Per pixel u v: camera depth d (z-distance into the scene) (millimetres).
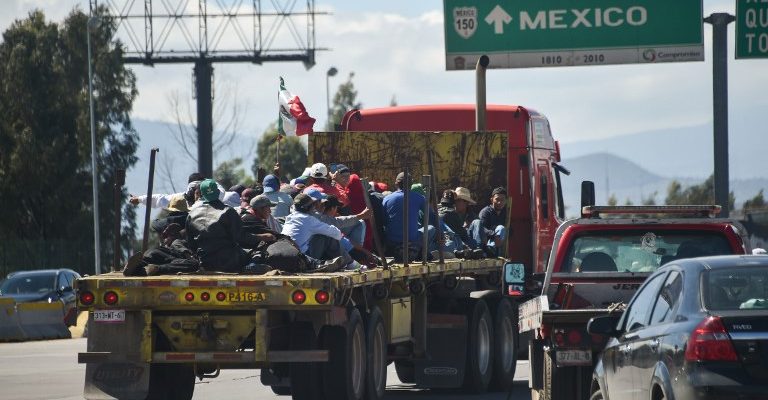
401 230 48312
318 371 39812
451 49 85438
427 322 49938
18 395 51562
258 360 37094
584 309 35969
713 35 82062
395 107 65938
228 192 50438
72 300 110250
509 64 85438
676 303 26609
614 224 37719
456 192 55062
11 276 111312
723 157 81625
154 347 38000
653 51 84500
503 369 53000
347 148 61125
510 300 55000
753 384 24109
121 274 39906
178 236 42781
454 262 49156
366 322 42375
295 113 59125
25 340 98938
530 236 64312
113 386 38031
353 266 42406
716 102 81625
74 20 190625
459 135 61125
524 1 85125
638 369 27688
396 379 59094
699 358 24484
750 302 25438
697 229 37625
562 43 85125
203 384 55406
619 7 84750
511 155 64562
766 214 160250
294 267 39312
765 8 81312
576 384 36156
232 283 37000
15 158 182875
